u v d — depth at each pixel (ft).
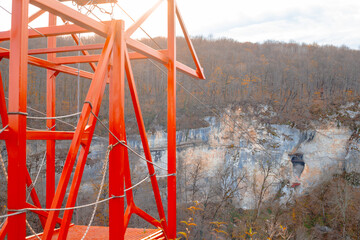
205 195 205.57
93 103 19.63
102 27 20.43
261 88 336.49
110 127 21.16
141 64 335.67
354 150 266.16
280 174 238.89
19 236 14.88
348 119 283.18
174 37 27.94
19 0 14.96
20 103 14.79
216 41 417.28
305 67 376.68
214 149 257.55
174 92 27.61
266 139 273.13
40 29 22.04
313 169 264.52
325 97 333.62
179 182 218.38
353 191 220.64
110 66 23.06
